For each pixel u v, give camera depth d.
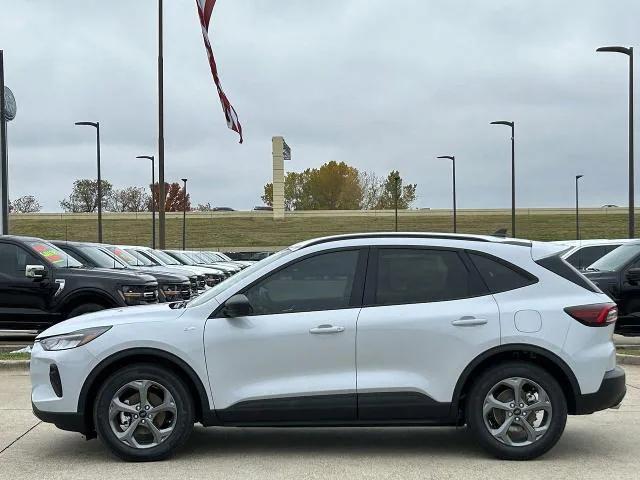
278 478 5.27
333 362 5.61
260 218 82.75
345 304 5.71
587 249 16.36
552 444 5.63
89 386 5.66
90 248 14.16
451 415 5.60
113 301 11.46
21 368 10.07
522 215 80.81
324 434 6.68
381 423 5.62
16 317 11.52
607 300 5.79
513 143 41.59
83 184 98.81
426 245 5.85
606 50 27.61
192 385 5.73
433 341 5.58
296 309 5.71
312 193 114.56
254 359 5.61
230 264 27.25
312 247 5.86
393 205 103.62
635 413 7.50
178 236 72.44
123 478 5.27
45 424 7.05
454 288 5.75
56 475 5.36
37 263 11.65
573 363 5.59
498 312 5.63
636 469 5.50
